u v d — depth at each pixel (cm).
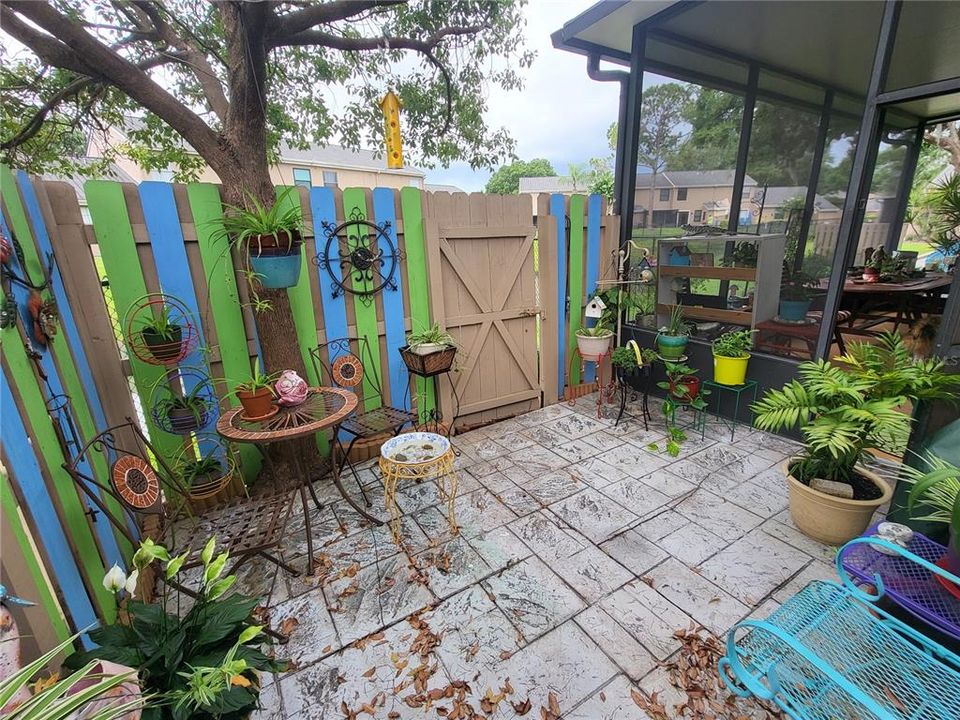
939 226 464
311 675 161
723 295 354
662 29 362
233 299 256
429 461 227
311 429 208
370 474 300
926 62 275
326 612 189
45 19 186
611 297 397
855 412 190
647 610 184
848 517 204
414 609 189
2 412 132
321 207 277
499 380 380
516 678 157
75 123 333
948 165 539
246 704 116
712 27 359
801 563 206
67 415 173
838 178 340
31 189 185
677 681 154
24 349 152
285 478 284
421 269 323
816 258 350
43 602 133
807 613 144
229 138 242
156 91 225
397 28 320
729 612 181
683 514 245
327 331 294
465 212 331
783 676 126
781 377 317
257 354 271
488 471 298
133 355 233
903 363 203
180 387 249
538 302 388
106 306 223
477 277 348
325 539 235
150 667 121
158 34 279
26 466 140
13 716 79
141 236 227
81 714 94
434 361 301
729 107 374
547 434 350
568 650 167
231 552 176
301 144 438
